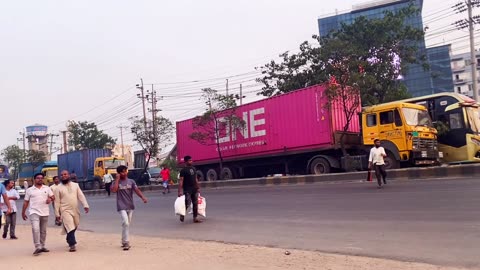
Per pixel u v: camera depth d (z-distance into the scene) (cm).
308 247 891
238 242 1012
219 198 2036
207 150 3152
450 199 1270
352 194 1617
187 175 1396
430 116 2348
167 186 2973
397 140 2091
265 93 3794
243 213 1487
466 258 700
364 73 2628
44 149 9719
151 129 4381
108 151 4838
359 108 2491
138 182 4312
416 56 3925
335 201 1501
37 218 1041
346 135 2403
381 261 723
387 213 1172
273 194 1948
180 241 1083
